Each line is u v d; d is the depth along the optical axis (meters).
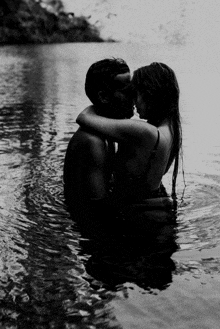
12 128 4.89
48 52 13.73
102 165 2.75
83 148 2.75
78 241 2.25
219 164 3.59
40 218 2.53
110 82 2.83
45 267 2.00
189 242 2.24
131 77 2.95
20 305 1.73
